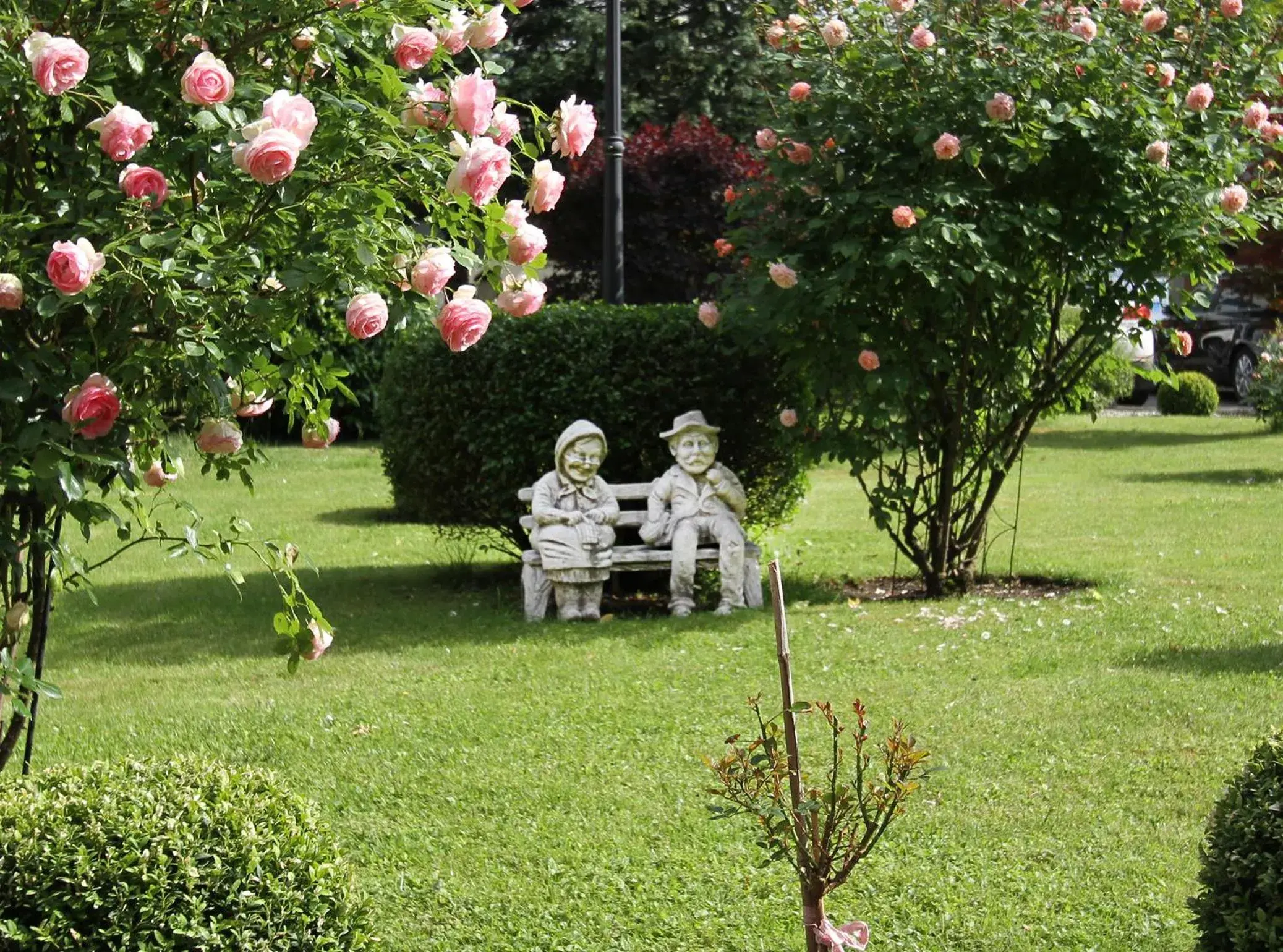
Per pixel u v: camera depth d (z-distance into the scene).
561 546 8.10
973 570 8.76
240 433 3.55
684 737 5.82
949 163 7.98
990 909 4.16
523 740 5.84
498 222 3.27
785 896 4.30
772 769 3.04
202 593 9.30
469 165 3.04
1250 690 6.17
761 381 8.92
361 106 3.17
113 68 3.19
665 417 8.80
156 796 3.23
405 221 3.48
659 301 19.02
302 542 11.33
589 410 8.73
